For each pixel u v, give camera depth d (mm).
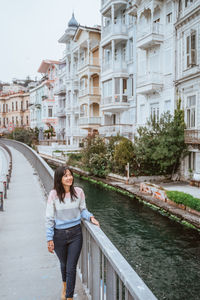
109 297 2660
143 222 11898
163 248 9375
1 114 74438
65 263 3338
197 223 10352
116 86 27188
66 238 3162
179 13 18859
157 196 14375
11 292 3750
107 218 12562
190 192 14812
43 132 50094
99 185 20109
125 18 27250
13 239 5949
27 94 68000
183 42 18562
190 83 17688
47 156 36312
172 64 19656
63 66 46875
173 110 19484
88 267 3592
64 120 47625
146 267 8180
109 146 22797
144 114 23562
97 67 33000
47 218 3143
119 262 2176
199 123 16922
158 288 7094
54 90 52125
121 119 28219
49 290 3793
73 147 38719
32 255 5082
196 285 7184
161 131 18141
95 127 32656
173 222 11664
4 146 33625
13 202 9383
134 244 9758
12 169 17453
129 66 26688
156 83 20672
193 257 8695
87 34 33188
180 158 18766
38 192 10914
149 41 20562
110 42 27797
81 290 3670
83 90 34469
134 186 17656
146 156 18359
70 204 3170
